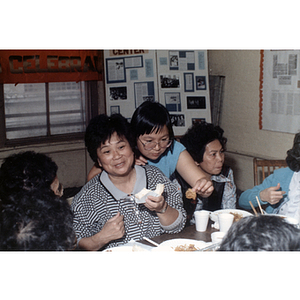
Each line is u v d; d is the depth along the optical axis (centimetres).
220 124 425
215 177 219
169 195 181
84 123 453
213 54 423
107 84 392
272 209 221
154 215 177
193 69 382
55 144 429
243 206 229
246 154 395
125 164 169
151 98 382
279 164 235
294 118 344
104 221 174
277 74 353
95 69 441
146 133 195
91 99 450
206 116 383
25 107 420
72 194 417
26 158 136
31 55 403
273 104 361
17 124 415
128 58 384
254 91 380
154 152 199
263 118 371
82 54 428
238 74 397
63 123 440
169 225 168
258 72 373
